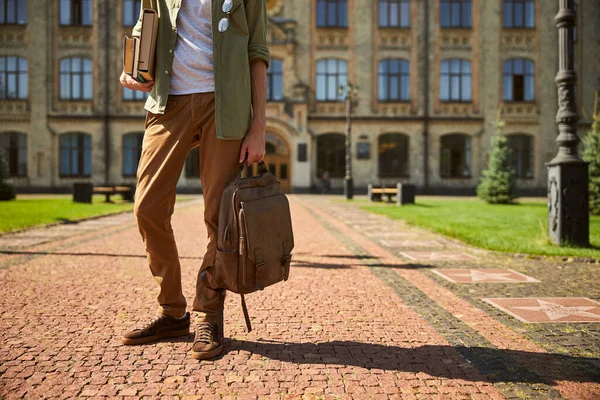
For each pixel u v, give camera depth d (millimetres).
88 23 27375
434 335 2695
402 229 8922
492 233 7762
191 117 2342
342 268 4891
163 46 2355
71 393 1896
